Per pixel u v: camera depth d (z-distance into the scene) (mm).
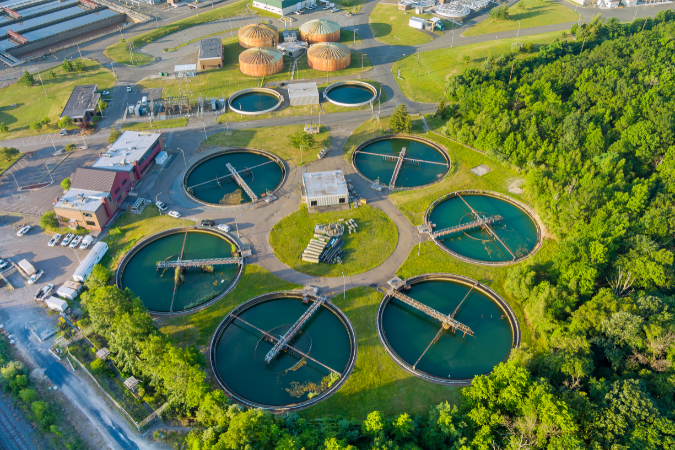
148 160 157375
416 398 95875
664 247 119812
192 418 92750
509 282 116062
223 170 161750
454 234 136750
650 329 92688
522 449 78875
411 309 117438
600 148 149250
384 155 167750
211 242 134375
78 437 90062
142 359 99188
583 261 110375
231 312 113000
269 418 85375
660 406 84500
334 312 114750
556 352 96875
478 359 105438
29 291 119625
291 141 171500
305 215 141000
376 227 137000
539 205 135375
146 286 122125
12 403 96312
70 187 139875
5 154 159500
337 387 98000
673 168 136375
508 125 159875
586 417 83000
